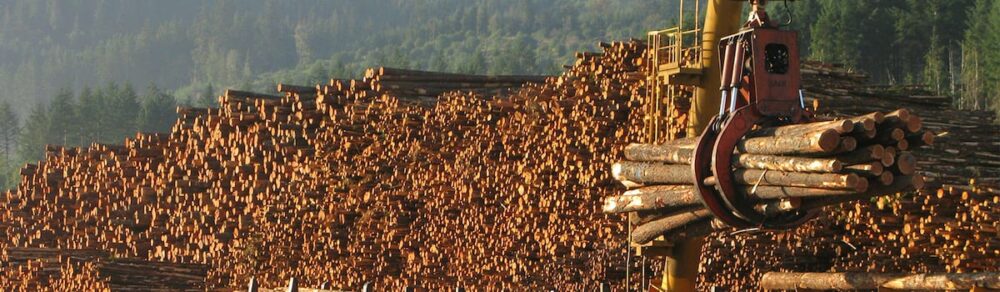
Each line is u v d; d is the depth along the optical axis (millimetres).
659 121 21031
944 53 102312
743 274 25516
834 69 27422
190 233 40250
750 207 14078
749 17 14852
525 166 29156
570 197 28094
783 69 14648
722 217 14430
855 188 12453
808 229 24672
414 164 32875
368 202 34656
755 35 14492
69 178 46156
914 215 22781
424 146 32656
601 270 27078
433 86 34438
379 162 34344
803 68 26891
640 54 26781
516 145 29734
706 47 18219
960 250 21766
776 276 17609
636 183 16969
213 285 39188
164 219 41750
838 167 12523
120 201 43344
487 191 30750
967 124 26062
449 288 31969
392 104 33469
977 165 24812
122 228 42500
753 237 25266
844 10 103750
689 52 20500
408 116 33188
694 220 16219
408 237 33375
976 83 88375
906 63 103750
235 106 38844
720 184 14008
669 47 20531
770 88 14359
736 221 14469
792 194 13289
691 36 66875
